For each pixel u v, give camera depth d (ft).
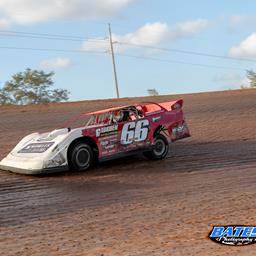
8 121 103.76
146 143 56.54
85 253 24.18
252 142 72.95
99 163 56.49
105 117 56.34
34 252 24.81
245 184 41.68
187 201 35.55
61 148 48.88
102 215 32.37
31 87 269.85
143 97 153.99
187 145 71.10
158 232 27.43
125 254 23.58
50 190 42.29
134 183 44.29
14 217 32.96
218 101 139.85
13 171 50.08
